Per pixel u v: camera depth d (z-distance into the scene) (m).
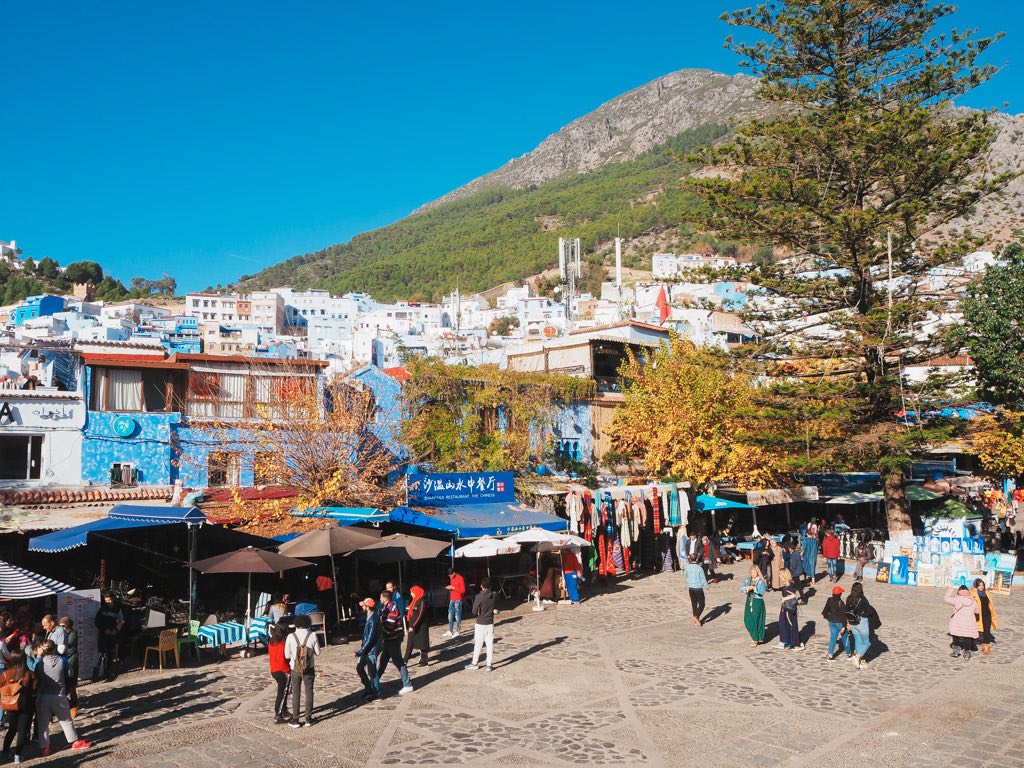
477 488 24.86
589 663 16.45
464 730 12.28
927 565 25.73
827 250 30.62
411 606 16.56
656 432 31.77
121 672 16.31
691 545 28.95
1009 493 42.47
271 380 25.52
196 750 11.45
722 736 11.97
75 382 24.20
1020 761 10.88
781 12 31.05
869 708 13.30
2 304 191.62
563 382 30.81
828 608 16.64
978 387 28.94
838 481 38.06
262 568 16.84
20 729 11.09
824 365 32.12
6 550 20.33
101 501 21.47
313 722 12.73
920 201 28.50
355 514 21.62
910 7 30.06
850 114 29.19
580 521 25.78
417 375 26.95
